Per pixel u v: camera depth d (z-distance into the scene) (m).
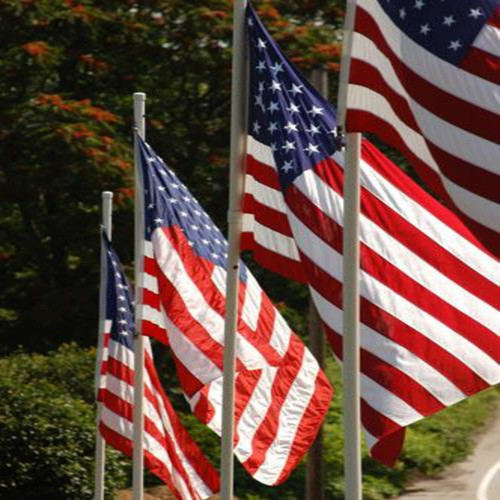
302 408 34.56
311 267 26.67
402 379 25.98
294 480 61.78
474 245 26.14
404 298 26.27
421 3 22.19
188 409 69.38
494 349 25.92
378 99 23.16
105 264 43.41
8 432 53.62
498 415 76.38
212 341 35.03
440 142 22.00
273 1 76.94
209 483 40.72
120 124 70.81
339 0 76.69
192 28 72.69
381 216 26.58
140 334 38.25
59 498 54.09
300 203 26.97
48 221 73.94
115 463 54.88
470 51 21.86
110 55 74.75
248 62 28.77
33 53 68.25
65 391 59.03
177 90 76.38
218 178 74.19
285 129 27.56
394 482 62.50
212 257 35.44
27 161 69.50
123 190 67.94
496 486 62.50
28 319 75.44
